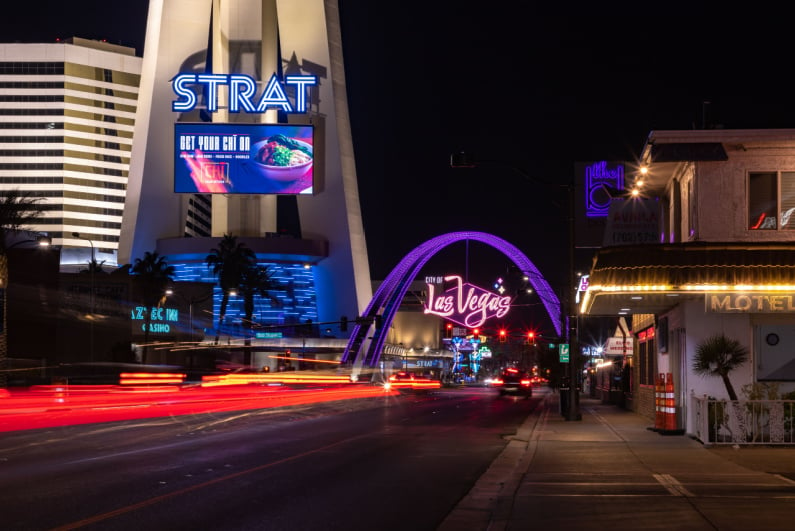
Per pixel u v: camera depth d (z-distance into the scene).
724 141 24.84
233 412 39.69
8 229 64.69
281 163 146.62
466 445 23.39
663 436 24.33
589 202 32.28
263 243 147.25
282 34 157.75
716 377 24.33
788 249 22.33
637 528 10.44
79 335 90.19
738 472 15.92
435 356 198.00
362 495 14.05
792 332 24.05
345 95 162.62
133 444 22.42
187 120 153.25
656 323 31.41
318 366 147.00
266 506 12.73
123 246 154.38
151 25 158.75
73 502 12.71
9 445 21.98
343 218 155.00
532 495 13.23
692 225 26.16
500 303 164.25
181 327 106.00
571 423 31.78
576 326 33.88
